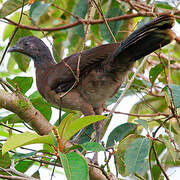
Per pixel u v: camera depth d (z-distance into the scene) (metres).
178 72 14.14
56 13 11.67
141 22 11.42
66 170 5.71
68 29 11.36
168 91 9.33
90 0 9.16
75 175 5.74
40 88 11.90
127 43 9.20
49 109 10.32
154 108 11.84
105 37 11.12
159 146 9.90
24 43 12.40
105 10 12.31
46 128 8.52
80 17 10.62
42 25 12.11
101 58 10.34
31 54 12.37
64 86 11.12
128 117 11.91
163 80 11.88
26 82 9.76
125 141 8.67
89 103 11.38
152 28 8.75
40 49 12.44
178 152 9.44
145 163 8.64
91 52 10.57
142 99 11.19
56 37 12.19
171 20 8.52
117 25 11.10
